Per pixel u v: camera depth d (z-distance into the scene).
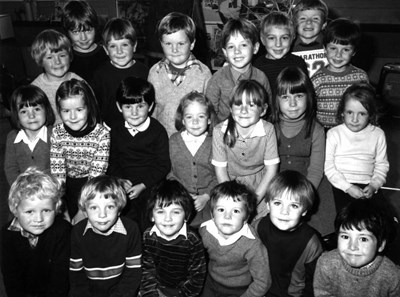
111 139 2.38
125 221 1.86
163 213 1.76
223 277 1.91
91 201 1.76
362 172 2.23
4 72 4.17
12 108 2.30
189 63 2.55
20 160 2.36
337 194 2.18
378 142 2.25
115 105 2.63
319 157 2.21
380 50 4.26
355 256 1.57
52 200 1.76
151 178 2.31
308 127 2.19
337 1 4.36
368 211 1.59
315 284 1.71
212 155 2.24
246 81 2.10
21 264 1.82
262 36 2.66
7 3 4.67
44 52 2.54
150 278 1.87
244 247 1.82
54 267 1.83
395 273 1.58
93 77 2.71
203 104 2.18
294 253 1.82
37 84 2.62
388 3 4.24
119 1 4.15
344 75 2.54
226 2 3.91
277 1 3.68
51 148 2.26
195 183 2.28
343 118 2.27
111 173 2.42
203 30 3.58
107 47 2.66
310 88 2.17
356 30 2.49
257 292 1.83
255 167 2.21
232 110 2.09
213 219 1.89
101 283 1.86
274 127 2.21
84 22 2.86
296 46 2.82
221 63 4.00
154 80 2.57
